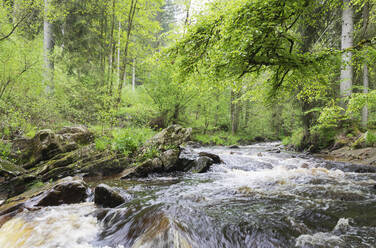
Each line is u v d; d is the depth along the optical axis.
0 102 7.81
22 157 6.76
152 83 17.77
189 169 8.25
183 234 2.65
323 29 12.55
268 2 4.84
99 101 11.84
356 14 12.41
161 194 5.14
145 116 14.22
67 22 16.16
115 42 16.69
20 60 9.27
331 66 5.94
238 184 6.15
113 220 3.66
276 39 5.38
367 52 5.68
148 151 8.27
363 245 2.48
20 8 9.30
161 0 16.31
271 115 27.97
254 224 3.07
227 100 26.22
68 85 11.80
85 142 8.98
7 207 4.20
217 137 24.20
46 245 3.02
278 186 5.61
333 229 2.95
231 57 5.31
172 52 6.70
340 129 13.40
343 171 8.01
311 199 4.31
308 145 14.80
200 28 6.18
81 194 4.91
